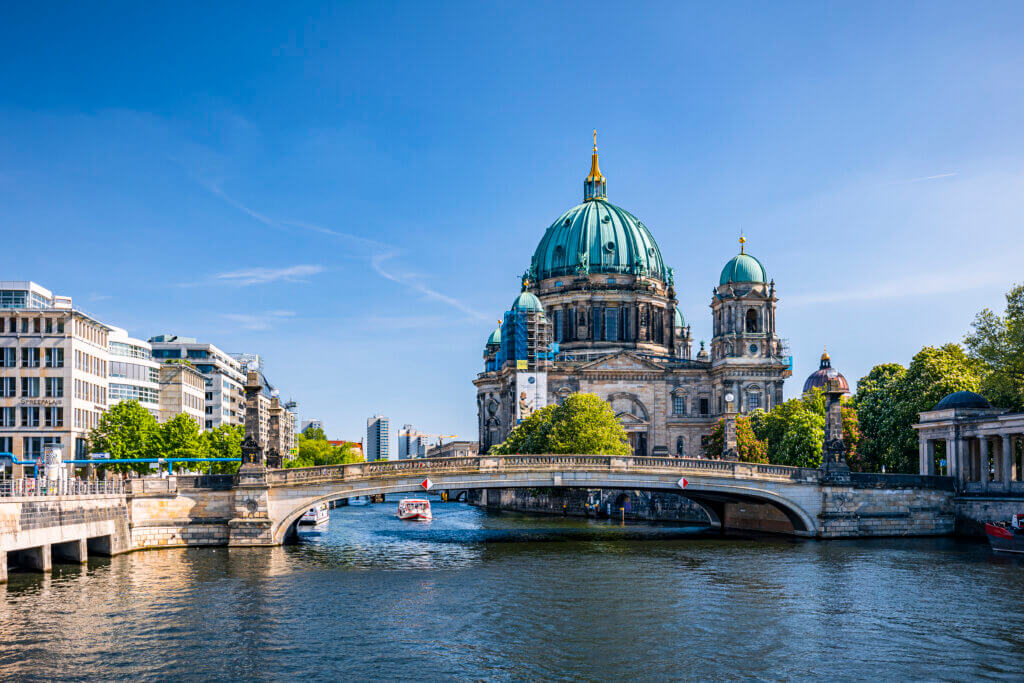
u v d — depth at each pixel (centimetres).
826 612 4972
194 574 6056
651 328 19650
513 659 4003
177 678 3697
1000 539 7500
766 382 17400
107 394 12650
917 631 4528
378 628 4547
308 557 7144
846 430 11844
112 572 6109
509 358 19725
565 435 12912
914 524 9000
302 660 3959
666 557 7312
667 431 17912
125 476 10500
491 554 7569
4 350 11138
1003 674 3806
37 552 5997
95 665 3866
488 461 7969
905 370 12681
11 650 4069
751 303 17550
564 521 12625
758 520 9919
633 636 4416
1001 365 9762
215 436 12769
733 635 4447
